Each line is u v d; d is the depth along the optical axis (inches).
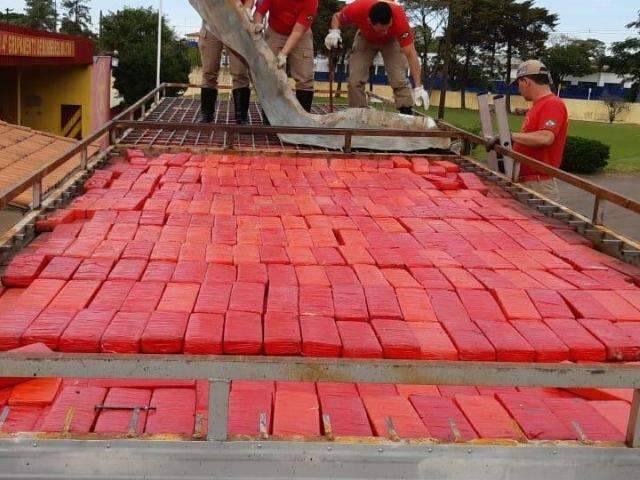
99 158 229.6
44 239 152.1
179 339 100.5
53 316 107.4
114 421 85.0
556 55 2373.3
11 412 88.0
